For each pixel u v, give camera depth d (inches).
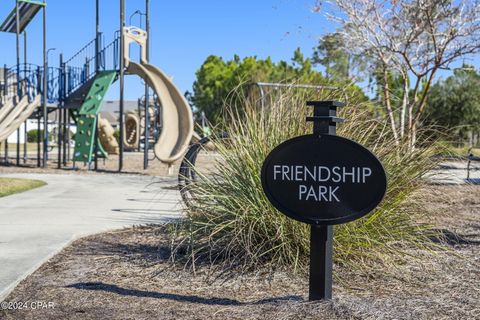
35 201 398.0
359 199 147.1
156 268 199.0
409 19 468.1
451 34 458.0
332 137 149.1
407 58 464.8
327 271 156.0
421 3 448.8
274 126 210.8
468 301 163.3
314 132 151.6
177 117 702.5
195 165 249.6
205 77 1878.7
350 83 231.5
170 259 208.8
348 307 152.5
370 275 189.3
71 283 180.1
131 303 160.2
